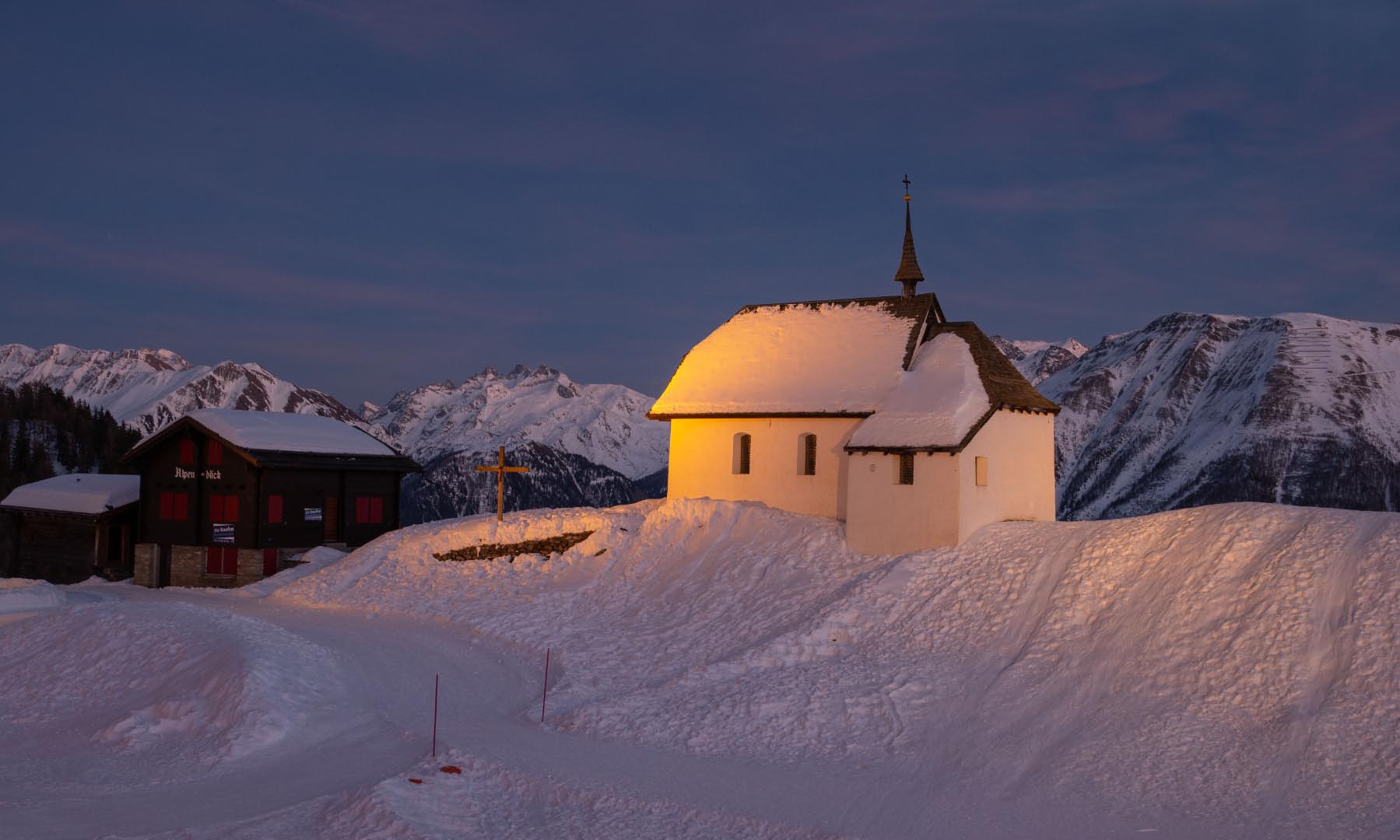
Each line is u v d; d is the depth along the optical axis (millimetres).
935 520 34062
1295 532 26781
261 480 48562
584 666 30094
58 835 16875
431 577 42594
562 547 42719
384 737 22953
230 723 22688
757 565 36312
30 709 25438
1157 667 24125
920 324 41719
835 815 18812
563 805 19234
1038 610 28406
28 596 37188
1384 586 23688
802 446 40812
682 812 18781
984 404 35656
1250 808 18531
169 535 51250
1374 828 17344
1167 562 27859
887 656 28156
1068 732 22531
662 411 43594
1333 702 21062
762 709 25078
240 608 40562
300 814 18141
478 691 27969
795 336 44156
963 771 21344
